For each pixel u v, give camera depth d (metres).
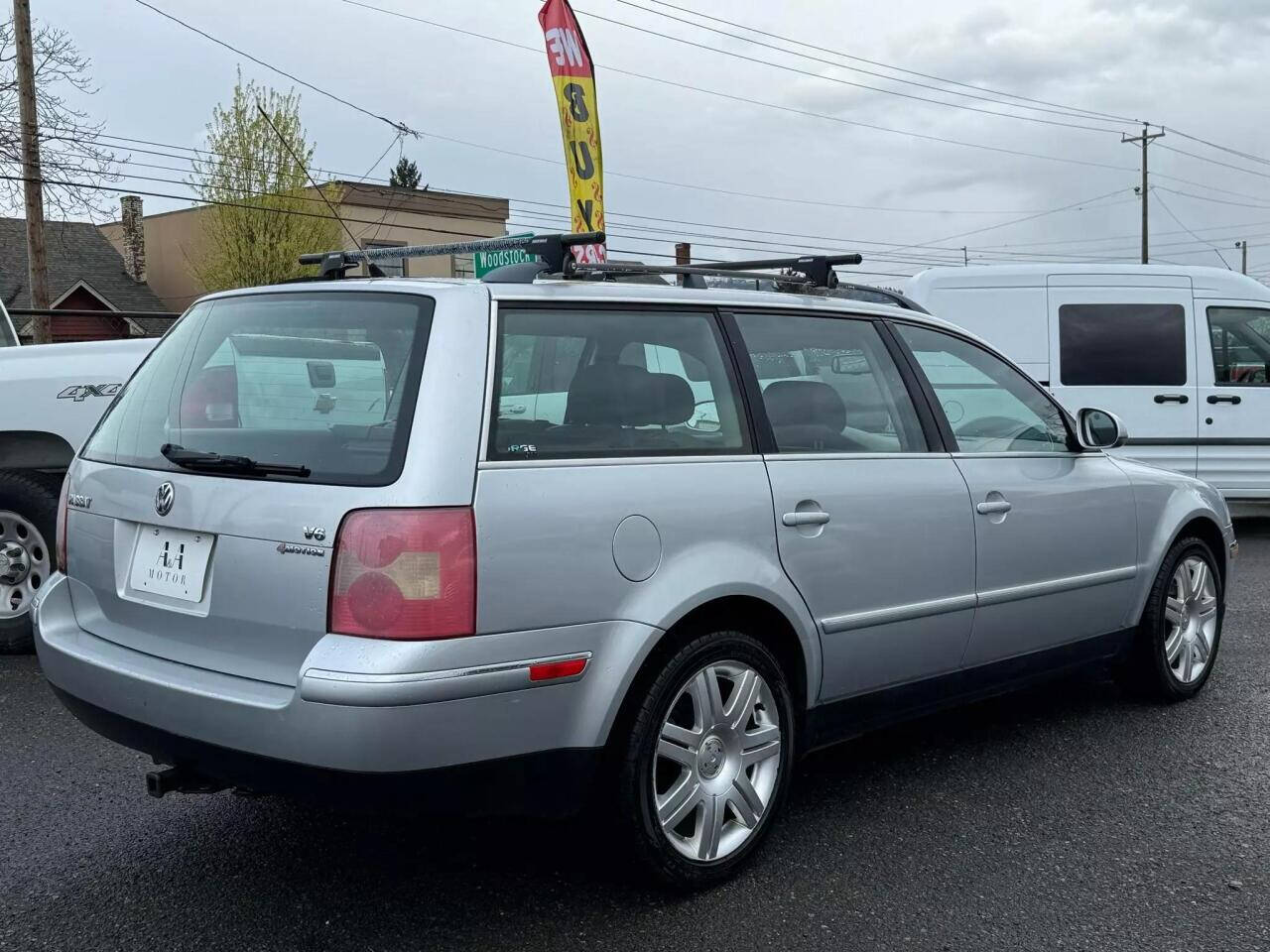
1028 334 10.63
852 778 4.58
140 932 3.30
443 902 3.49
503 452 3.16
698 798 3.51
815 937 3.30
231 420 3.45
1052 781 4.55
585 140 12.23
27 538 6.22
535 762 3.15
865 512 3.99
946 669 4.40
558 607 3.15
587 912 3.44
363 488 3.02
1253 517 12.62
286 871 3.70
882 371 4.36
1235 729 5.21
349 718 2.86
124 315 7.03
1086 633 5.04
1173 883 3.68
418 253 4.26
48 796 4.30
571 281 3.67
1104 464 5.16
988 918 3.43
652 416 3.55
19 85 19.52
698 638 3.50
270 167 34.31
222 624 3.20
